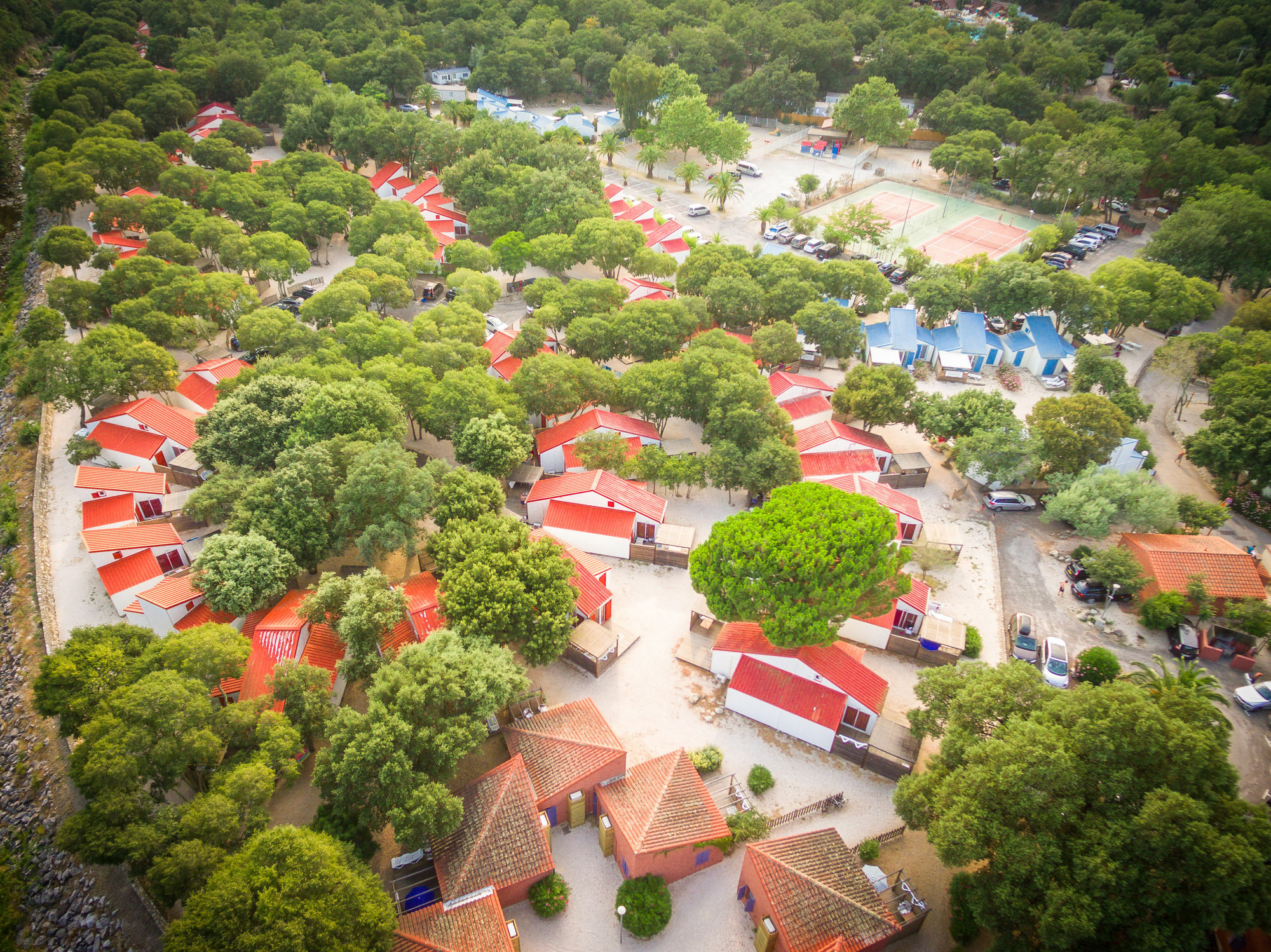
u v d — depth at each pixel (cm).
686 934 5381
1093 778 4778
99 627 6444
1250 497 9788
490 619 6550
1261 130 19825
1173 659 7719
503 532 7425
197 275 12338
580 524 8694
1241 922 4278
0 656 7525
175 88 19375
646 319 11475
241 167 17050
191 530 8806
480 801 5578
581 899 5538
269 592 7138
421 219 14962
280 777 5806
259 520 7612
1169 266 13725
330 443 8300
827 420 11069
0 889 5297
